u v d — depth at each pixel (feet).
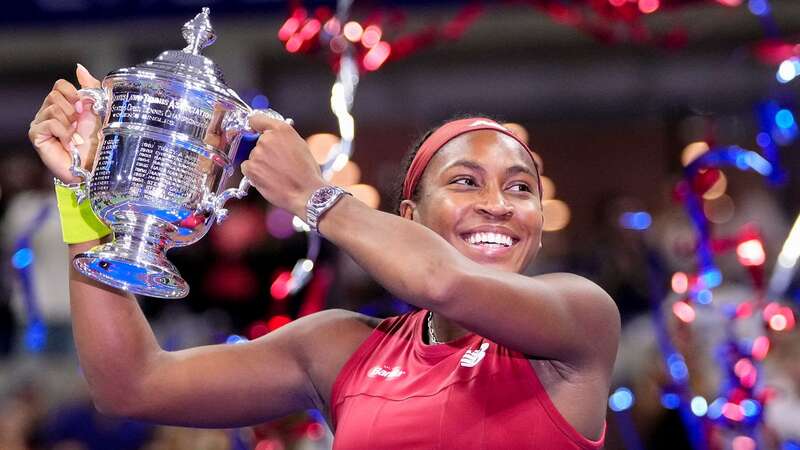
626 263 38.91
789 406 26.66
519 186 15.21
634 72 52.80
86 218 15.62
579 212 65.57
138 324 15.97
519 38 53.47
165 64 14.30
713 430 21.66
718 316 26.08
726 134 49.65
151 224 14.30
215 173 14.37
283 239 40.75
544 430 13.85
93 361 15.78
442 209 15.03
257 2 31.40
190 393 15.94
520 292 13.02
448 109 54.19
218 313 40.01
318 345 16.12
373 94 54.08
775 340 27.22
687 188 22.33
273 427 24.80
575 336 13.64
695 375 23.89
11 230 42.96
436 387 14.37
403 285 12.74
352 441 14.52
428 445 14.02
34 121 15.43
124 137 14.12
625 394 24.76
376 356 15.47
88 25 33.09
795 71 21.79
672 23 41.39
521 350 13.57
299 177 13.44
